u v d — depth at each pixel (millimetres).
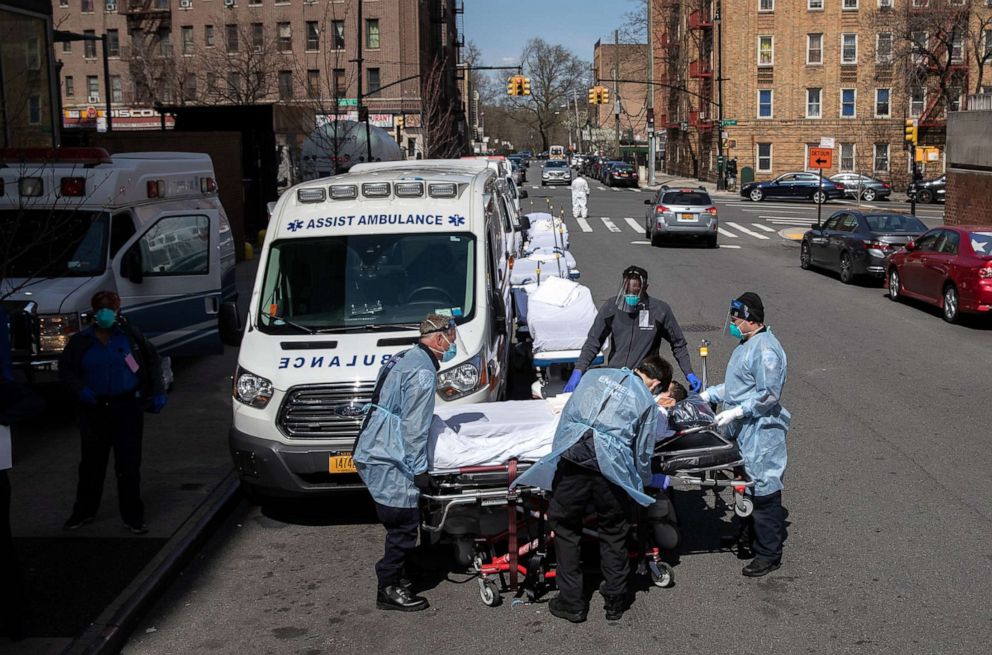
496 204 11414
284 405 7520
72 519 7422
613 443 5797
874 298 20047
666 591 6469
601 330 8469
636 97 123562
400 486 6117
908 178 58125
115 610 6047
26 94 17547
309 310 8203
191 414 10805
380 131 34438
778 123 59312
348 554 7285
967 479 8602
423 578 6832
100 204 11023
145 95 62812
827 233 23359
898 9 54781
